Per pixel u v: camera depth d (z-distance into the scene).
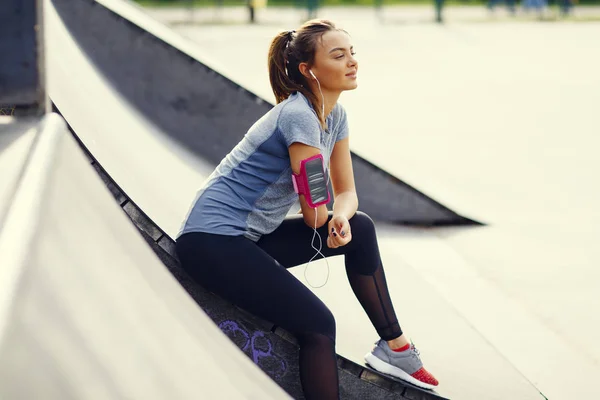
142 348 1.91
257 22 31.45
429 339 4.61
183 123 7.34
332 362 3.21
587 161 10.20
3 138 2.65
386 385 3.69
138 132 6.08
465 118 13.26
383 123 12.85
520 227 7.48
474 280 6.12
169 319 2.27
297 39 3.38
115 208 2.78
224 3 38.94
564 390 4.38
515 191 8.80
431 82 17.17
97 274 2.06
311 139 3.25
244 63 19.27
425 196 7.46
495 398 3.99
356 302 4.51
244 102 7.29
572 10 36.91
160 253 3.55
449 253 6.73
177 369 1.99
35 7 2.99
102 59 7.38
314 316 3.22
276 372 3.53
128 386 1.67
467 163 10.13
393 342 3.72
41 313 1.59
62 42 6.50
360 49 23.25
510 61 20.59
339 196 3.58
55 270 1.82
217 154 7.31
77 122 4.17
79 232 2.18
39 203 2.03
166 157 5.80
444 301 5.17
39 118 2.98
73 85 5.42
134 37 7.36
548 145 11.17
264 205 3.36
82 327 1.71
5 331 1.40
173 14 33.88
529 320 5.38
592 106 14.26
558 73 18.41
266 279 3.22
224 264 3.22
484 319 5.36
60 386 1.42
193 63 7.29
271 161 3.31
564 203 8.33
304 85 3.42
